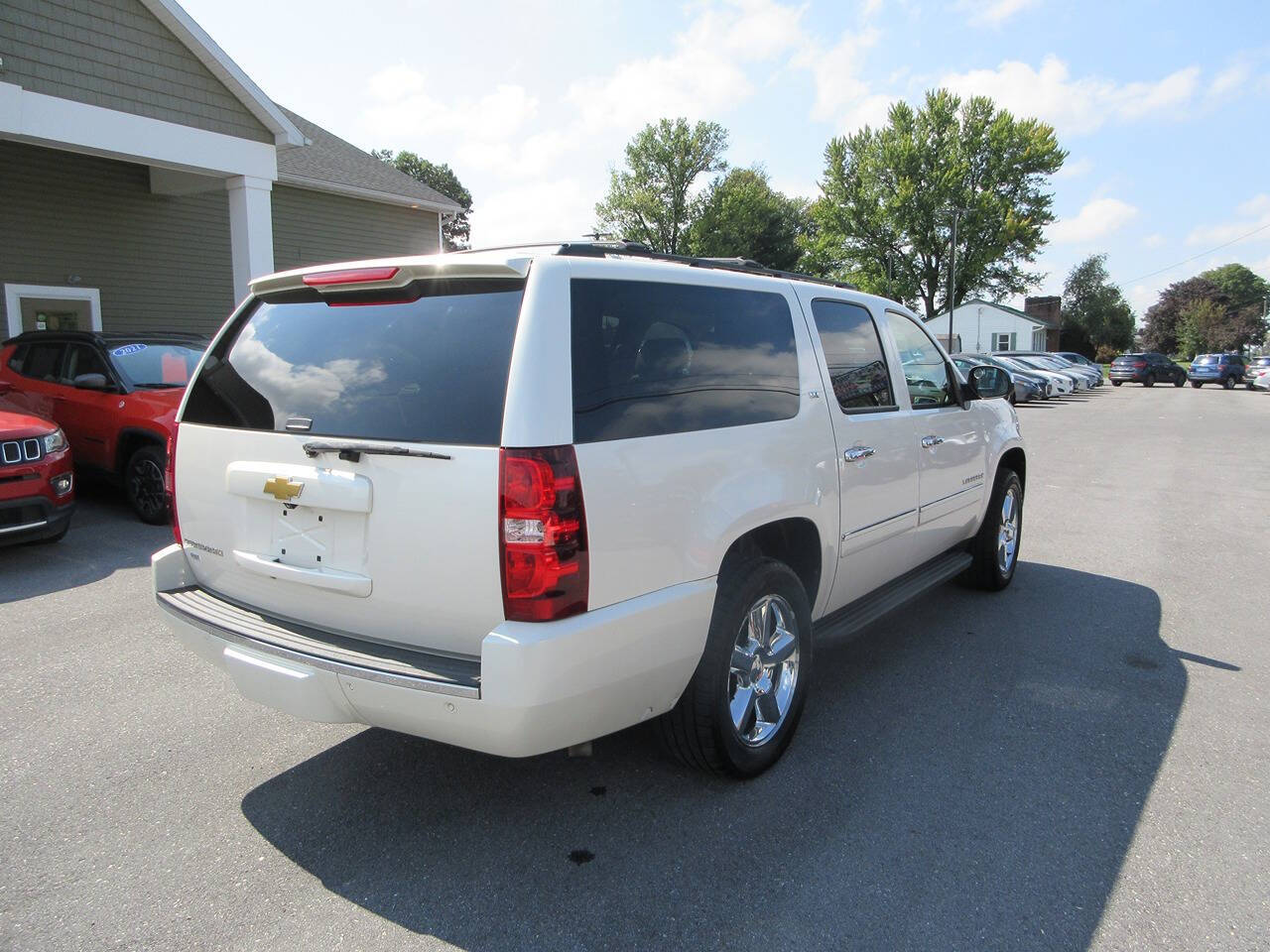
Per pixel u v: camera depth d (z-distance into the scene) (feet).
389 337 8.67
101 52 31.71
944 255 178.19
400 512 8.01
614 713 8.39
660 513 8.48
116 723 11.94
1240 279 354.33
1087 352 249.55
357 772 10.62
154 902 8.07
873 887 8.25
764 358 10.48
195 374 10.39
